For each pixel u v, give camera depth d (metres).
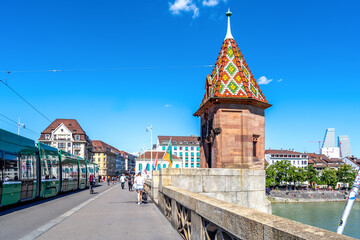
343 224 6.44
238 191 13.93
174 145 136.62
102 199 19.95
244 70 17.67
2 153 13.26
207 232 5.12
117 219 10.37
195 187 12.91
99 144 147.12
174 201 8.62
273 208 76.88
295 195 97.25
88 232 8.09
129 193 28.08
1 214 12.24
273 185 111.00
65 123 106.19
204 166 19.02
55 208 14.48
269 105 17.56
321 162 152.12
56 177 23.03
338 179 120.75
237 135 16.45
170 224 9.24
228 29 18.84
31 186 17.05
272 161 138.25
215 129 16.28
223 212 4.20
